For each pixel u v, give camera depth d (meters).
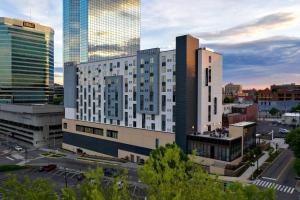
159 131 64.94
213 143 57.56
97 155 81.56
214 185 14.39
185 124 59.97
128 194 14.60
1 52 167.25
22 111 102.88
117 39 166.00
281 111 173.38
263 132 109.62
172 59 62.91
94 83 84.62
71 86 92.56
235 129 61.94
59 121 103.94
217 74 68.19
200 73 62.19
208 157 58.47
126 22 173.12
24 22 175.50
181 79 60.09
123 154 73.69
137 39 182.25
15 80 171.00
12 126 112.88
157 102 65.88
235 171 55.31
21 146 96.19
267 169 59.62
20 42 173.25
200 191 13.09
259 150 69.31
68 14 149.50
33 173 62.88
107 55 158.62
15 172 63.78
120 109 75.81
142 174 13.57
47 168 64.75
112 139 76.88
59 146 97.19
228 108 112.50
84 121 86.31
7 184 19.03
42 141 98.19
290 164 63.47
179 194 11.29
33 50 180.50
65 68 95.06
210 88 65.44
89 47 146.38
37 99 184.00
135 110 72.06
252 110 114.00
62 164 71.19
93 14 148.50
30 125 100.31
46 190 18.98
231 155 56.06
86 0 145.62
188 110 60.41
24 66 175.62
